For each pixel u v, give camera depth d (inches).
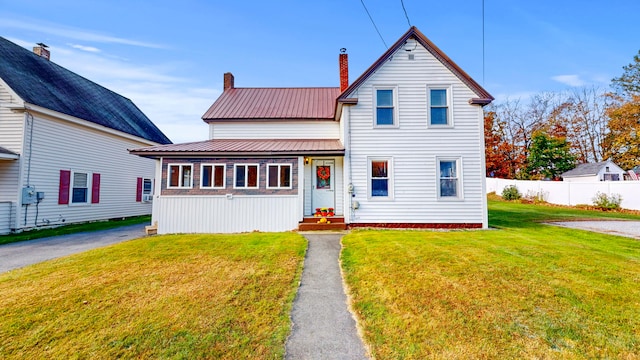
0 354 119.8
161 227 414.0
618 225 455.2
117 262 245.9
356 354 121.5
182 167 421.1
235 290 184.1
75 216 540.1
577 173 1158.3
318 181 477.1
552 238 326.0
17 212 440.8
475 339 126.7
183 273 216.2
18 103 445.1
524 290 173.8
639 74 1082.1
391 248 274.2
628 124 1087.0
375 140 428.5
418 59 433.7
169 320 145.7
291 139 534.6
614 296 164.4
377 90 435.5
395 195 422.3
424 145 426.6
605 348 119.8
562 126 1402.6
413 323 141.6
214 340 129.2
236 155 418.6
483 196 420.2
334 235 373.1
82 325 141.1
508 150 1387.8
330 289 192.2
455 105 427.5
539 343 123.4
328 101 597.3
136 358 117.0
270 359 117.3
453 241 303.7
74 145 538.9
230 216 416.8
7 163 448.5
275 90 649.6
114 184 637.3
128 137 673.0
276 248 288.2
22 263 264.8
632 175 1137.4
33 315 151.2
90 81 716.0
